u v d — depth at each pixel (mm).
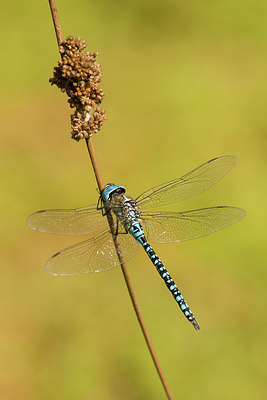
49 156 1185
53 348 1087
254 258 1122
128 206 986
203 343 1083
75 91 941
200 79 1348
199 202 1148
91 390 1069
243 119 1262
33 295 1112
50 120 1263
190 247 1130
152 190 998
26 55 1378
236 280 1113
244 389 1063
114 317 1099
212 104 1296
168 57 1402
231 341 1083
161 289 1109
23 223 1146
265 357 1074
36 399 1066
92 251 975
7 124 1244
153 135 1235
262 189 1157
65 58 940
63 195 1159
